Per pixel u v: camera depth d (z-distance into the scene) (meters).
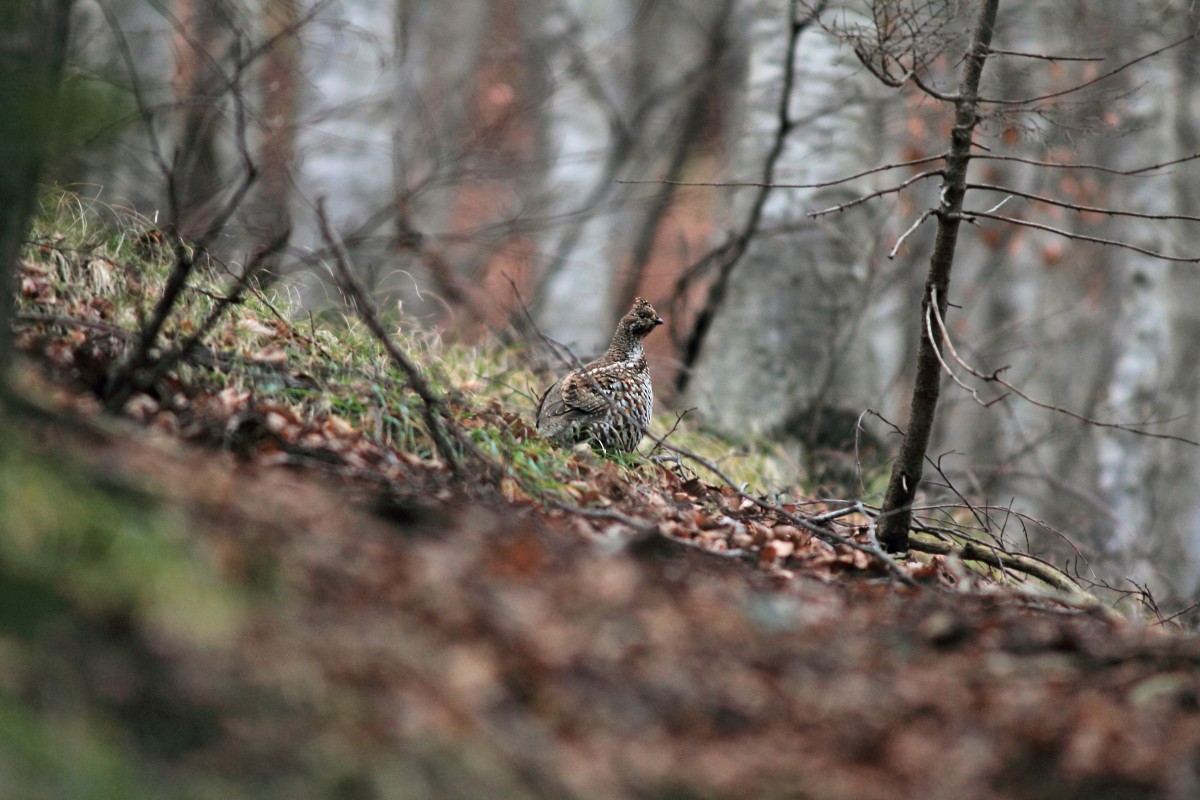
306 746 5.96
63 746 5.53
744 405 20.22
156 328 9.59
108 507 6.65
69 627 6.10
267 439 9.99
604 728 6.74
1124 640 8.93
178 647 6.21
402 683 6.51
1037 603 10.41
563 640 7.36
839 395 20.36
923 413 12.48
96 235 12.75
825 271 20.45
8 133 7.33
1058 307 29.91
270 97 17.78
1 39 7.40
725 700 7.22
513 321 16.20
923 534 15.20
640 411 14.27
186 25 14.25
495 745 6.33
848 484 19.56
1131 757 7.11
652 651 7.55
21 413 7.38
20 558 6.23
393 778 5.95
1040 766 7.03
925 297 12.30
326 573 7.26
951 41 12.27
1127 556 22.05
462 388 13.77
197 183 16.41
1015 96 16.67
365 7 19.55
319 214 10.04
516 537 8.79
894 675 7.88
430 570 7.70
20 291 11.21
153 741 5.80
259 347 12.20
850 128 20.86
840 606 9.37
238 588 6.75
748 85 21.94
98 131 8.14
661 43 36.38
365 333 13.55
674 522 11.40
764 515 12.61
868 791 6.62
